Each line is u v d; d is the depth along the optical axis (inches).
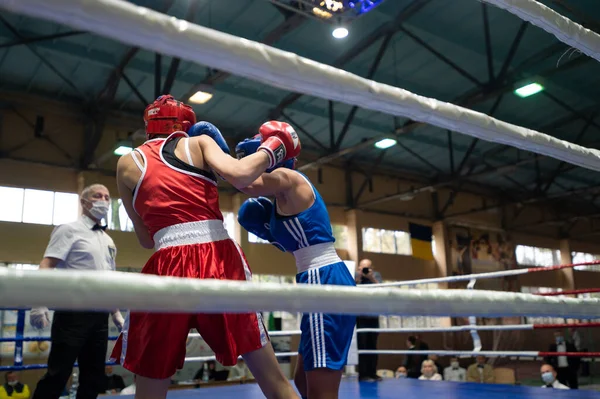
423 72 358.6
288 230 70.4
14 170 356.2
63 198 375.6
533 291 642.2
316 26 298.5
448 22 305.0
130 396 140.2
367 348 196.9
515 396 132.3
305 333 68.2
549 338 579.5
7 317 342.3
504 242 618.8
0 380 336.5
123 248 392.8
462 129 53.2
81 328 94.2
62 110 371.2
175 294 26.6
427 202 571.2
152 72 337.1
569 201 681.0
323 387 66.3
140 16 30.5
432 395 136.3
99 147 388.8
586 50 62.4
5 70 331.9
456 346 537.0
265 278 456.8
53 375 91.6
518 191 624.7
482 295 37.9
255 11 283.7
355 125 431.8
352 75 43.7
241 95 372.8
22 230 356.5
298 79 39.8
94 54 316.2
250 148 68.7
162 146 58.4
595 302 46.2
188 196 55.6
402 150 497.0
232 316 53.6
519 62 346.3
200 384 311.0
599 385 409.7
